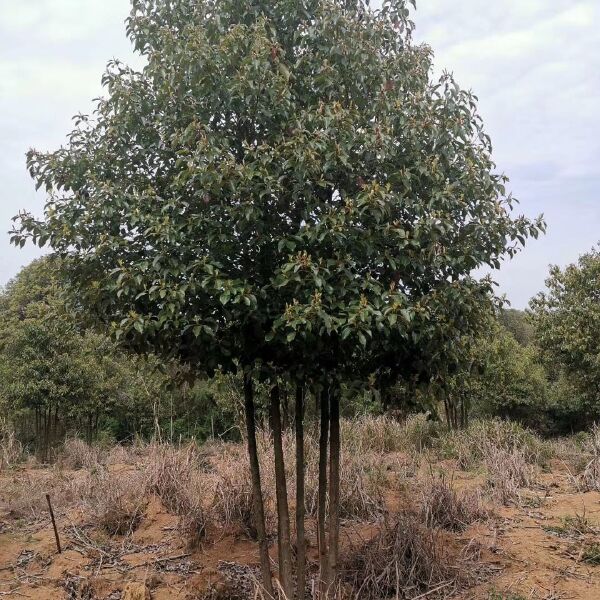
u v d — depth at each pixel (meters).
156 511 6.62
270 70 4.07
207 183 3.69
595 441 10.14
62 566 5.48
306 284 3.69
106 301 4.20
